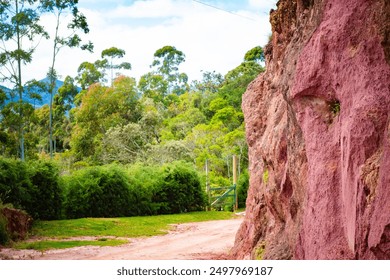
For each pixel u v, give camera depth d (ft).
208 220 82.64
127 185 81.92
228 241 54.80
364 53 16.96
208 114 170.60
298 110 20.71
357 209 15.46
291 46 25.03
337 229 17.49
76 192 77.15
